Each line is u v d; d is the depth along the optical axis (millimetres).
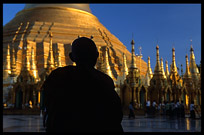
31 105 45281
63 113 3262
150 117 37375
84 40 3721
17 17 76688
